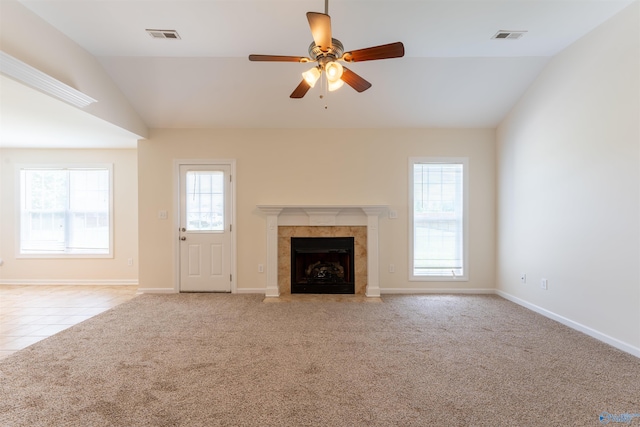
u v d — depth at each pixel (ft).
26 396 7.05
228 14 9.60
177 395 7.09
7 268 18.56
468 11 9.42
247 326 11.41
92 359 8.83
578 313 10.98
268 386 7.46
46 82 9.66
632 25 9.02
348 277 16.15
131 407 6.65
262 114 15.33
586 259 10.62
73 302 14.92
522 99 13.96
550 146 12.27
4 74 8.43
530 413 6.47
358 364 8.55
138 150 16.12
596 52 10.21
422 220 16.19
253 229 16.21
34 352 9.29
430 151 16.10
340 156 16.15
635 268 8.98
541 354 9.13
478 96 14.12
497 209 15.89
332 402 6.84
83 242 18.63
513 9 9.34
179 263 16.25
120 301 15.08
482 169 16.07
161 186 16.17
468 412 6.50
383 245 16.12
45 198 18.67
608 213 9.80
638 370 8.18
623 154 9.30
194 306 13.87
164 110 15.05
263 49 11.71
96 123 13.28
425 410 6.57
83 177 18.61
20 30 9.07
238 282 16.19
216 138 16.17
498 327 11.30
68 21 9.95
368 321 11.94
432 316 12.51
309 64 12.68
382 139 16.15
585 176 10.64
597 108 10.16
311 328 11.21
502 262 15.47
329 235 15.94
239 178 16.17
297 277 16.25
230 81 13.53
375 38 10.82
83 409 6.58
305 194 16.16
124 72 12.98
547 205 12.43
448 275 16.15
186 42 11.23
